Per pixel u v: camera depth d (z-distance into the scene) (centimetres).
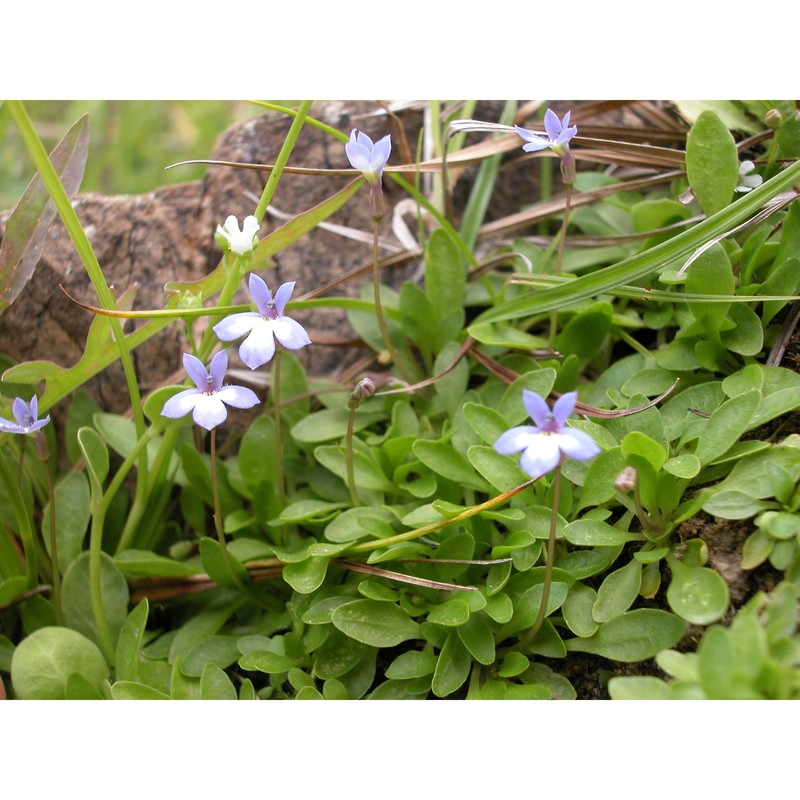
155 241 26
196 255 26
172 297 22
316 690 20
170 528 24
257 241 21
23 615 23
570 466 21
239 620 23
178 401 20
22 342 26
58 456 26
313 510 22
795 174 21
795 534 19
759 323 22
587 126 25
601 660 21
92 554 22
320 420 24
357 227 27
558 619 21
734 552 20
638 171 26
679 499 20
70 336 26
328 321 26
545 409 18
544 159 27
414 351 26
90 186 37
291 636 21
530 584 21
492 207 27
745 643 17
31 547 22
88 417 25
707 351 22
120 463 25
